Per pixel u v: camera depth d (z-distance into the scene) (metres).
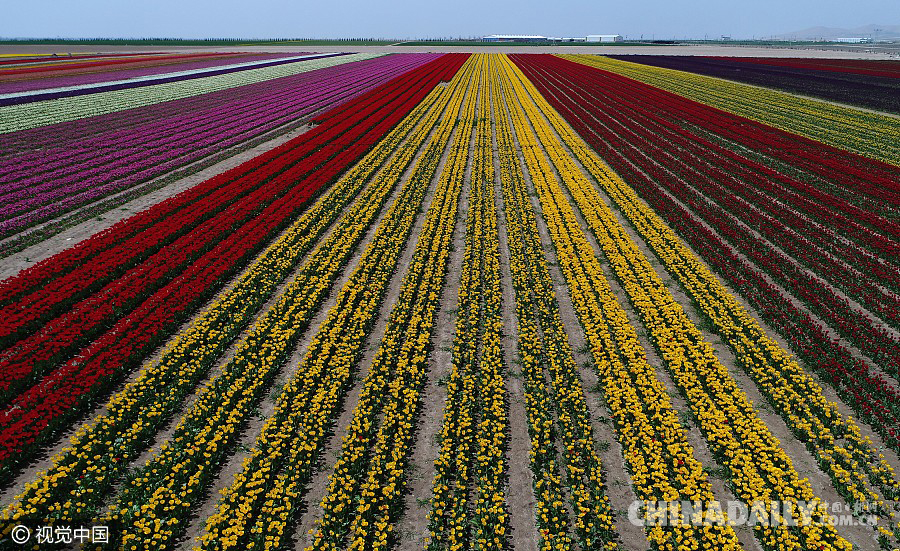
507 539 9.25
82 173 29.09
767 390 12.57
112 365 13.03
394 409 11.90
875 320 15.77
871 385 12.56
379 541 9.02
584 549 9.02
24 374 12.52
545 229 23.02
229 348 14.48
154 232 20.81
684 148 35.38
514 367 13.79
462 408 11.77
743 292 17.11
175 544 9.08
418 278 18.28
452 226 22.55
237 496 9.63
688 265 18.95
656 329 14.90
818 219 22.89
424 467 10.70
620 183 28.33
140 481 9.91
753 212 23.56
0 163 30.39
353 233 21.81
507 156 33.91
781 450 10.73
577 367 13.77
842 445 11.04
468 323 15.52
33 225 22.27
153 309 15.75
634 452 10.66
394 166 31.45
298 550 8.98
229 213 23.20
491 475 10.40
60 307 15.61
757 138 37.16
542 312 16.08
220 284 17.78
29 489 9.55
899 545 8.99
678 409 12.27
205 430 11.11
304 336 15.08
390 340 14.27
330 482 10.23
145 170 30.58
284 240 20.98
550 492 9.98
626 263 19.09
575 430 11.43
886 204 24.78
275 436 11.02
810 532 8.99
